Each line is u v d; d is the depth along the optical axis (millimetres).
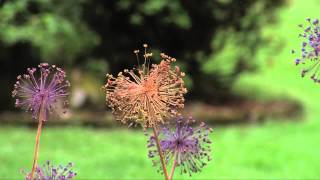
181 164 2561
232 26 11164
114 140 9750
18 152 9000
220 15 10953
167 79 2420
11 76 11242
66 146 9391
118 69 11109
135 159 8742
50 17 10156
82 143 9547
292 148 9336
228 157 8922
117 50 10953
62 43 10422
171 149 2564
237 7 10961
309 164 8664
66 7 10359
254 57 11578
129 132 10305
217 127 10758
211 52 11305
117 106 2428
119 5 10492
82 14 10500
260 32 11398
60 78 2551
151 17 10680
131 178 8000
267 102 11938
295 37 15547
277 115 11273
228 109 11328
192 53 11188
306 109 11938
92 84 11039
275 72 14422
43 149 9250
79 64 10992
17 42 10648
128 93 2404
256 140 9750
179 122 2588
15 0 10078
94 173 8125
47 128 10430
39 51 10930
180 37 10977
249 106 11547
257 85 13297
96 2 10484
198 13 10836
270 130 10430
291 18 16531
